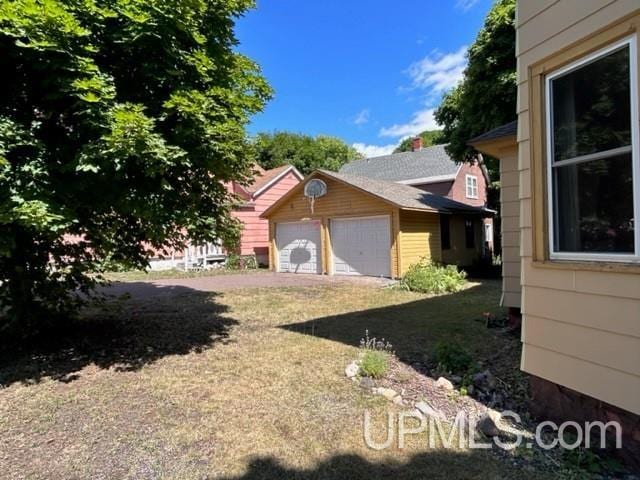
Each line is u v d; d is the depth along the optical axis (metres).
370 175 24.86
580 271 2.71
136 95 4.21
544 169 2.99
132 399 3.52
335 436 2.86
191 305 8.12
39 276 5.05
